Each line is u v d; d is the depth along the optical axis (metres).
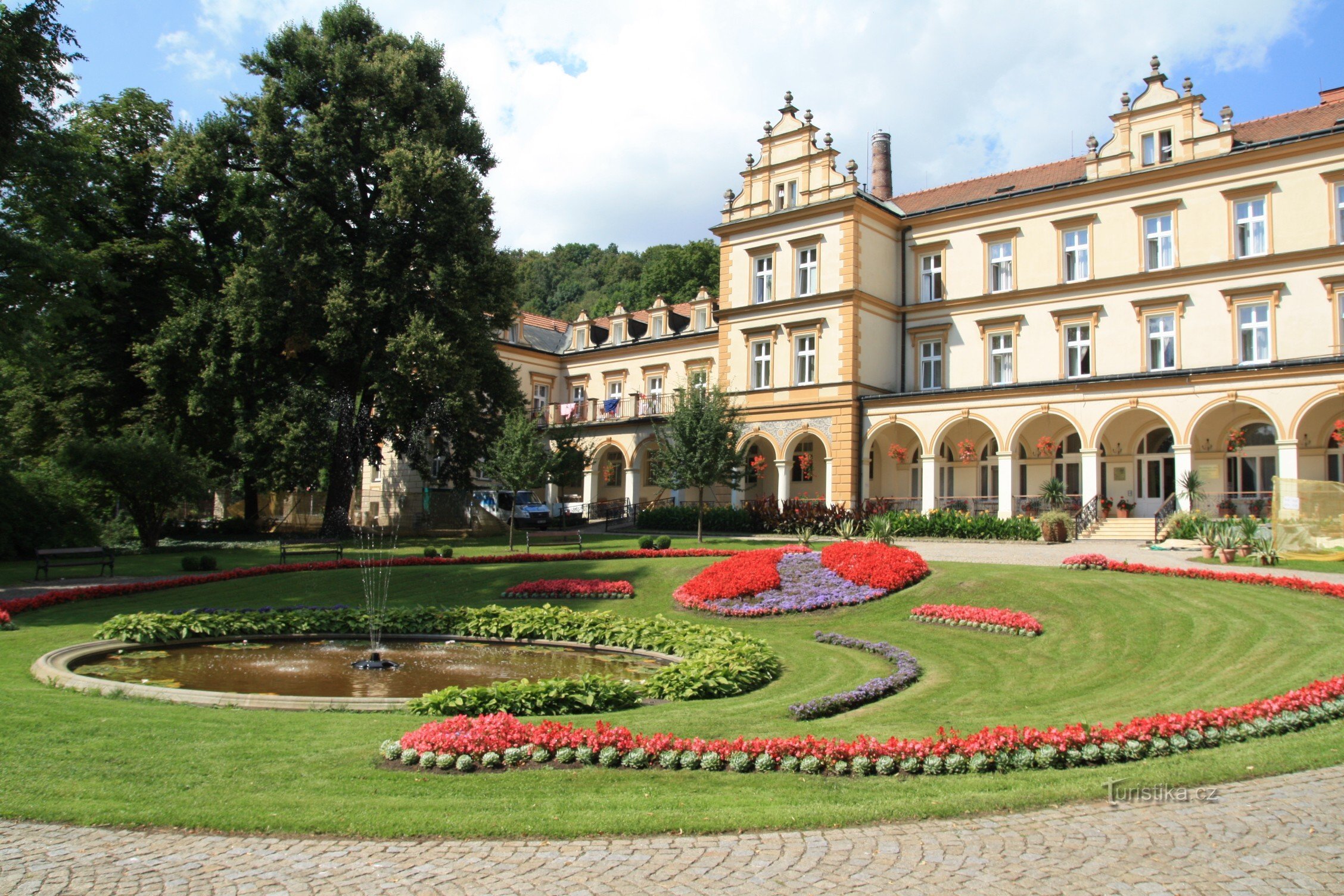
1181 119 30.47
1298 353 27.67
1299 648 11.78
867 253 35.03
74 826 5.79
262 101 31.62
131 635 14.15
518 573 23.03
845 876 5.05
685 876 5.05
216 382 33.00
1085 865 5.18
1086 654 13.36
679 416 29.92
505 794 6.53
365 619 16.39
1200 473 29.80
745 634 15.02
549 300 113.38
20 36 21.30
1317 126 29.20
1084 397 29.53
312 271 31.45
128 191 35.69
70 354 35.19
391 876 5.06
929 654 14.05
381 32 34.97
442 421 33.62
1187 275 29.81
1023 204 33.69
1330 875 5.00
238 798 6.27
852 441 33.66
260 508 46.62
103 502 29.33
